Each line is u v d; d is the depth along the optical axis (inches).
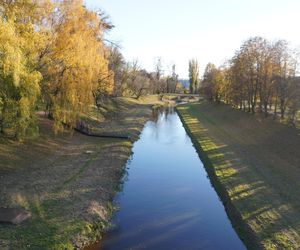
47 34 1158.3
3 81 912.9
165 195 1032.2
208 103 3789.4
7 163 1046.4
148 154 1540.4
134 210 912.3
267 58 2032.5
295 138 1462.8
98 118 2154.3
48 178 1010.1
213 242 756.0
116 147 1501.0
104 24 1706.4
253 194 965.2
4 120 1055.6
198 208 939.3
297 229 762.8
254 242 730.8
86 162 1225.4
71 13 1240.8
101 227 786.2
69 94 1321.4
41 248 651.5
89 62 1368.1
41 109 1493.6
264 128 1798.7
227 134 1899.6
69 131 1592.0
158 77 5620.1
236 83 2445.9
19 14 1028.5
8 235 678.5
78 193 925.8
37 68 1163.3
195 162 1413.6
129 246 722.2
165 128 2346.2
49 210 805.2
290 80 1788.9
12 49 855.1
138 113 2972.4
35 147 1248.8
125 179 1170.6
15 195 857.5
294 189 986.1
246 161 1293.1
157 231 797.2
